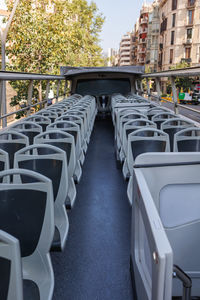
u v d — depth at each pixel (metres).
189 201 2.29
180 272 1.46
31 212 1.99
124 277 2.66
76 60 29.58
